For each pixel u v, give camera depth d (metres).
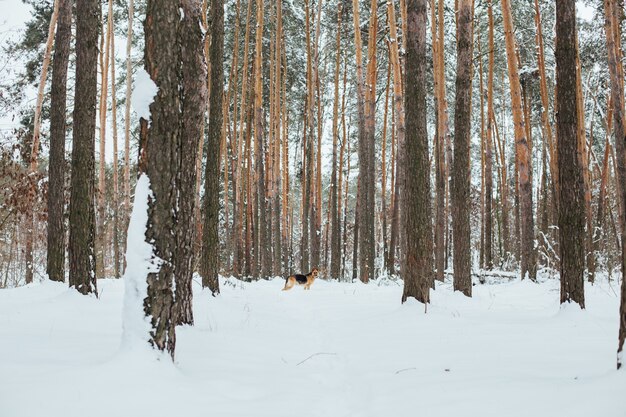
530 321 7.51
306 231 26.28
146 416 3.20
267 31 26.16
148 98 4.20
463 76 11.05
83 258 8.21
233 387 4.09
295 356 5.84
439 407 3.55
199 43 6.60
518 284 15.85
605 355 4.94
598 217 20.34
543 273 20.11
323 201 44.53
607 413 2.96
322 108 30.56
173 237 4.24
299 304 12.19
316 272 17.20
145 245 4.13
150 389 3.59
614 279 16.45
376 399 4.08
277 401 3.86
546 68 22.81
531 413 3.18
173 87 4.27
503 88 31.12
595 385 3.41
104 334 5.77
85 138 8.32
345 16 25.09
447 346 5.83
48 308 7.15
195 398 3.64
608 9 13.33
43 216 12.55
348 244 42.97
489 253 21.81
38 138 15.41
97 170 28.84
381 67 25.14
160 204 4.18
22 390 3.26
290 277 16.70
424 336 6.56
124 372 3.75
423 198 8.86
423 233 8.80
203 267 10.88
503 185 27.12
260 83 22.45
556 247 21.77
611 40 13.29
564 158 8.10
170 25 4.27
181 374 4.08
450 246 31.08
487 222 21.94
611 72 13.34
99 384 3.53
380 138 30.77
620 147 13.33
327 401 4.07
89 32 8.31
